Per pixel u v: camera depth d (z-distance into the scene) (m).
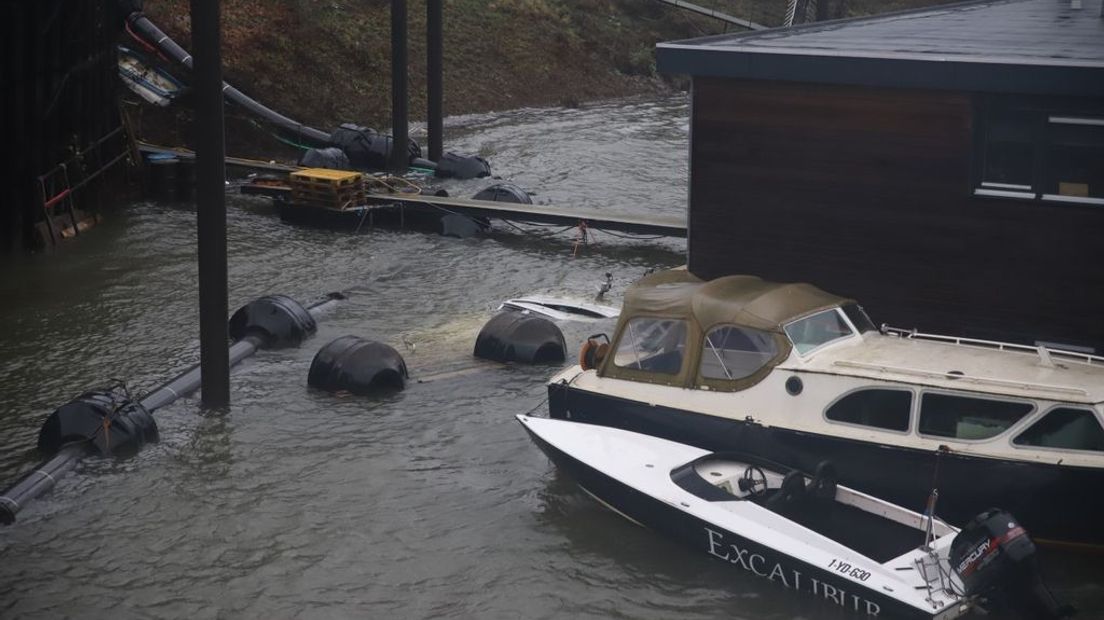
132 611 26.92
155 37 77.50
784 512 29.12
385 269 54.12
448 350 43.22
